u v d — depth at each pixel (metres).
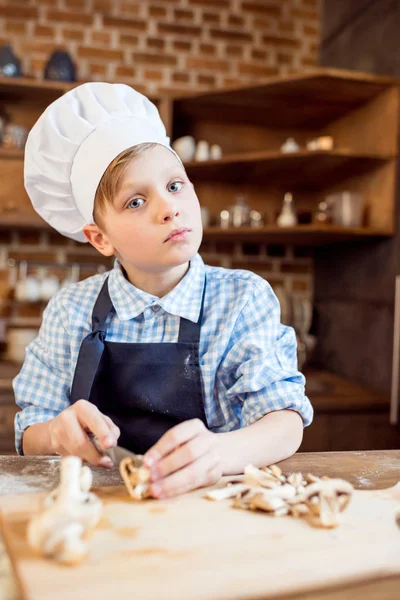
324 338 2.59
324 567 0.48
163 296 0.96
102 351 0.93
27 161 1.01
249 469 0.66
